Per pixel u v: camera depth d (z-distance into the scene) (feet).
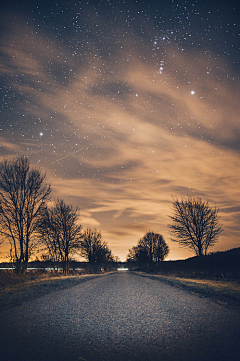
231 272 69.87
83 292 40.83
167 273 104.63
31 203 72.59
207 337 15.58
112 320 20.74
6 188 69.15
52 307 26.43
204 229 108.78
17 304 27.71
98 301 31.01
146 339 15.62
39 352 13.35
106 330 17.71
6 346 14.23
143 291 41.96
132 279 78.64
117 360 12.29
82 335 16.52
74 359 12.44
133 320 20.71
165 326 18.58
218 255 99.60
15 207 69.72
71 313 23.44
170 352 13.26
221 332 16.48
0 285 46.65
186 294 36.24
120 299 32.73
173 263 143.02
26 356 12.78
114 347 14.21
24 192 71.26
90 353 13.26
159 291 41.47
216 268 80.23
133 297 34.55
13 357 12.62
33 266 95.25
